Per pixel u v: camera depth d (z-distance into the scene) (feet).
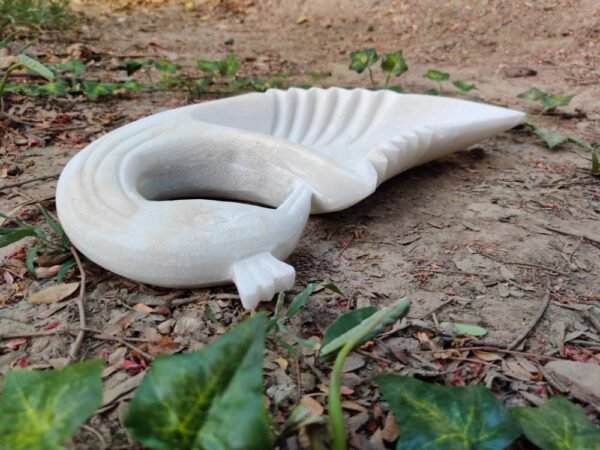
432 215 1.95
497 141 2.64
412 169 2.31
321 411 1.14
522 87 3.47
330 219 1.89
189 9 5.51
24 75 2.87
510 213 1.98
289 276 1.42
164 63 2.97
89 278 1.54
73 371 0.93
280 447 1.06
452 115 2.23
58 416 0.89
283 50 4.37
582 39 4.19
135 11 5.29
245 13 5.45
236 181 1.86
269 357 1.29
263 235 1.45
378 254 1.71
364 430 1.12
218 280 1.45
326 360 1.26
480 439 1.01
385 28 4.93
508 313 1.48
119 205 1.47
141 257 1.39
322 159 1.75
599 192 2.17
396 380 1.09
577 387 1.23
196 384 0.89
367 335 1.12
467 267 1.66
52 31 4.03
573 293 1.57
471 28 4.66
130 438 1.08
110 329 1.36
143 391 0.90
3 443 0.87
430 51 4.36
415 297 1.52
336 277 1.59
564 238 1.84
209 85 3.22
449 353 1.32
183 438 0.88
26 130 2.43
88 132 2.46
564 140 2.60
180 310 1.43
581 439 1.03
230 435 0.83
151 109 2.79
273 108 2.22
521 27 4.52
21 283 1.52
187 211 1.45
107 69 3.40
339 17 5.20
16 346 1.30
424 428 1.02
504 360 1.32
